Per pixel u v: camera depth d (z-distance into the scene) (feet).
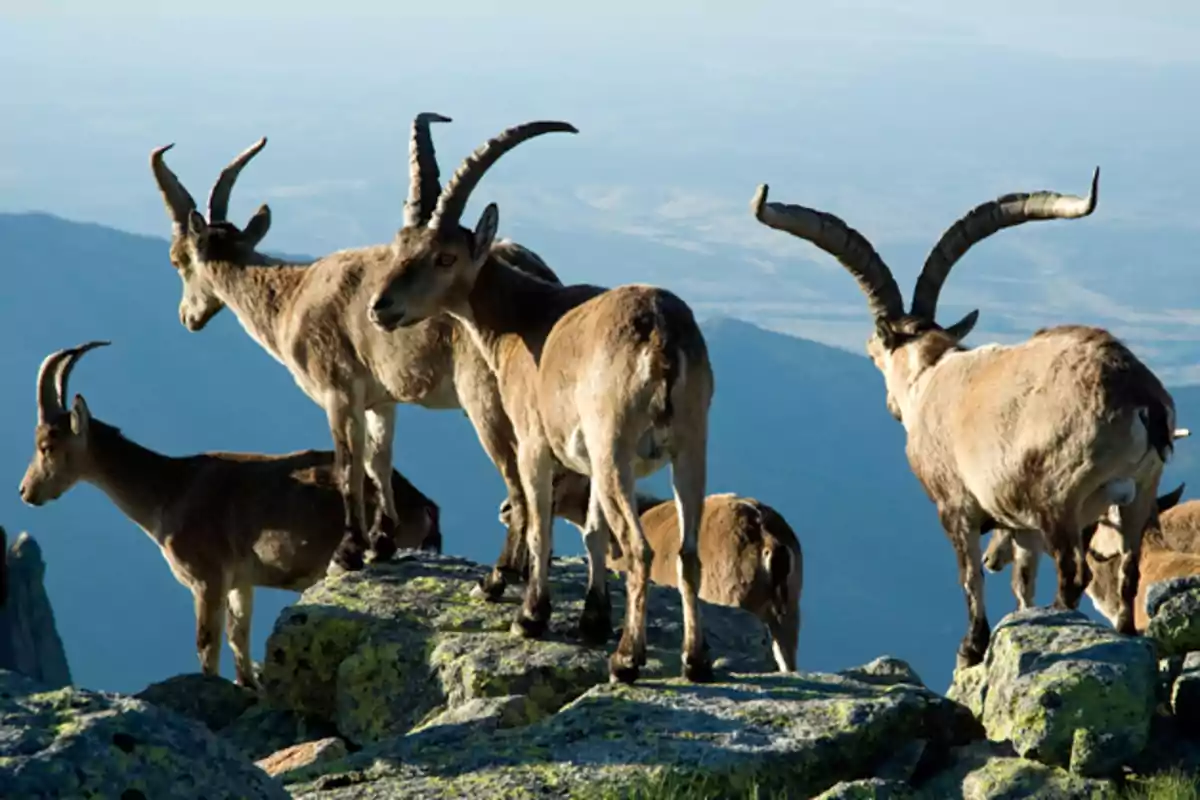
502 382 62.95
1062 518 52.85
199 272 84.12
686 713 51.06
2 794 33.47
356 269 75.92
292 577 86.74
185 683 73.51
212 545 87.20
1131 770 46.26
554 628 65.77
